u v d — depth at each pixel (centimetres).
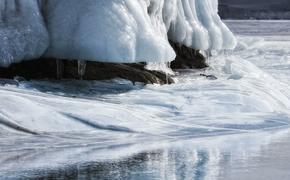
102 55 1892
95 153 1275
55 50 1933
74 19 1936
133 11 1980
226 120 1603
